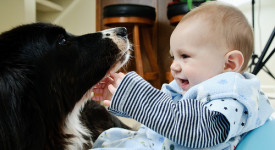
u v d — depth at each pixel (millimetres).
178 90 884
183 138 595
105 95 888
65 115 853
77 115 960
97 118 1257
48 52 784
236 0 2584
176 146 664
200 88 671
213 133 591
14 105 661
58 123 820
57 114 812
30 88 721
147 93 651
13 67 705
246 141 673
